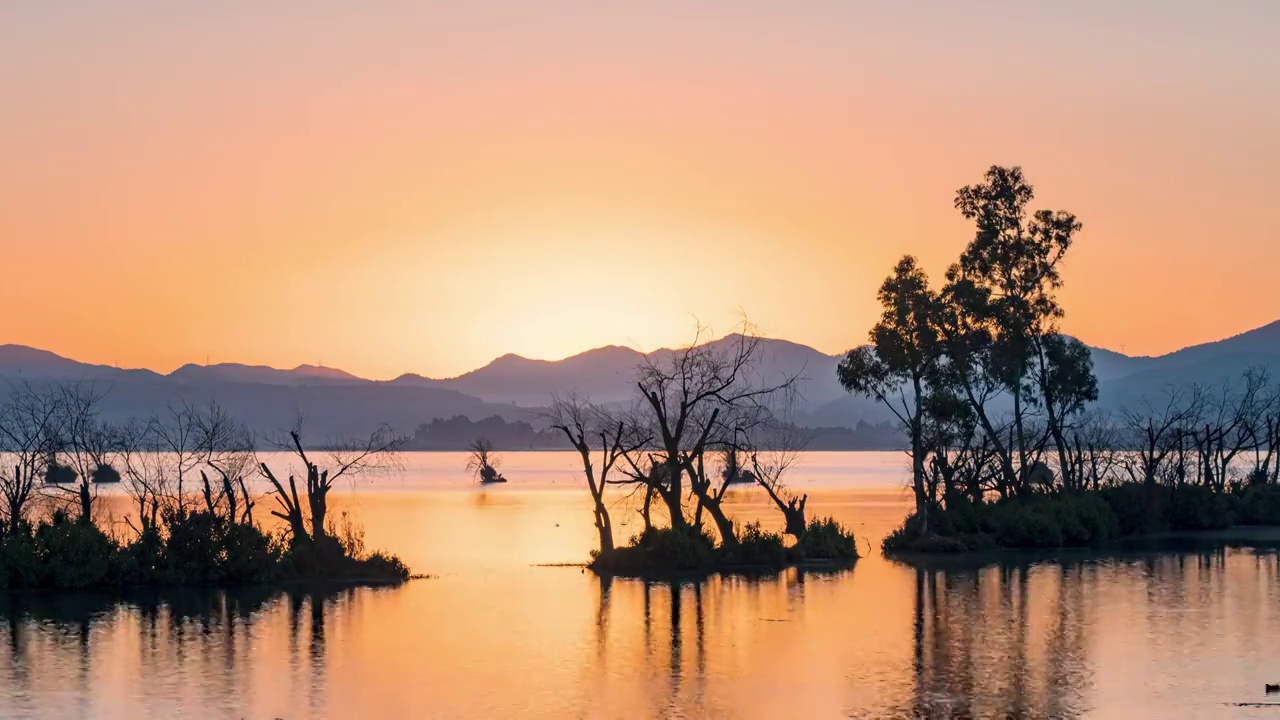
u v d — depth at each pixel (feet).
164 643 147.13
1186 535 306.35
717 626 161.38
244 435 314.76
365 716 112.78
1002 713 113.80
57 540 192.65
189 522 202.28
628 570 226.99
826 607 178.09
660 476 239.50
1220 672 130.00
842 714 113.80
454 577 217.56
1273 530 321.32
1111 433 394.52
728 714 114.11
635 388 246.47
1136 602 180.96
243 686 124.36
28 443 219.82
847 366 290.15
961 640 150.00
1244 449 384.47
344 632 156.15
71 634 153.07
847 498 491.31
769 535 240.53
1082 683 125.29
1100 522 287.89
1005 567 231.30
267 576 203.00
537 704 118.01
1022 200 305.32
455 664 136.05
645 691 123.13
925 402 281.13
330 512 410.11
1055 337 311.47
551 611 174.60
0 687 123.44
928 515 277.23
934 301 287.07
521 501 502.79
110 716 112.06
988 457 294.05
